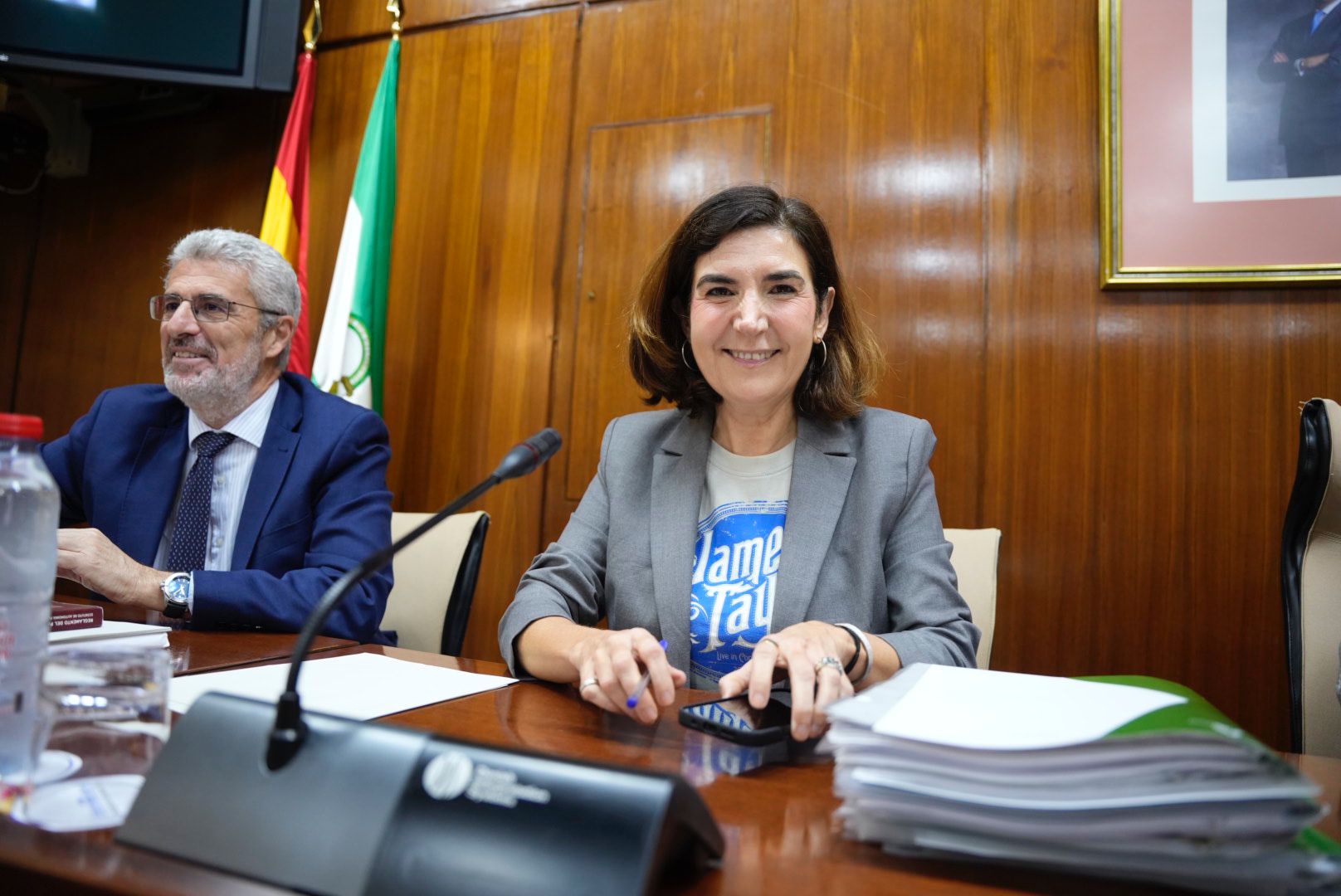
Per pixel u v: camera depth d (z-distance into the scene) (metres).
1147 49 2.11
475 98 2.81
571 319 2.63
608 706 0.79
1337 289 1.98
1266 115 2.03
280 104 3.13
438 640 1.68
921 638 1.02
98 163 3.32
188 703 0.74
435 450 2.73
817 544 1.22
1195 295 2.07
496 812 0.44
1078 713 0.54
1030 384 2.18
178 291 1.66
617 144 2.63
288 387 1.77
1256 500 1.99
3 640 0.62
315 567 1.45
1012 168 2.24
